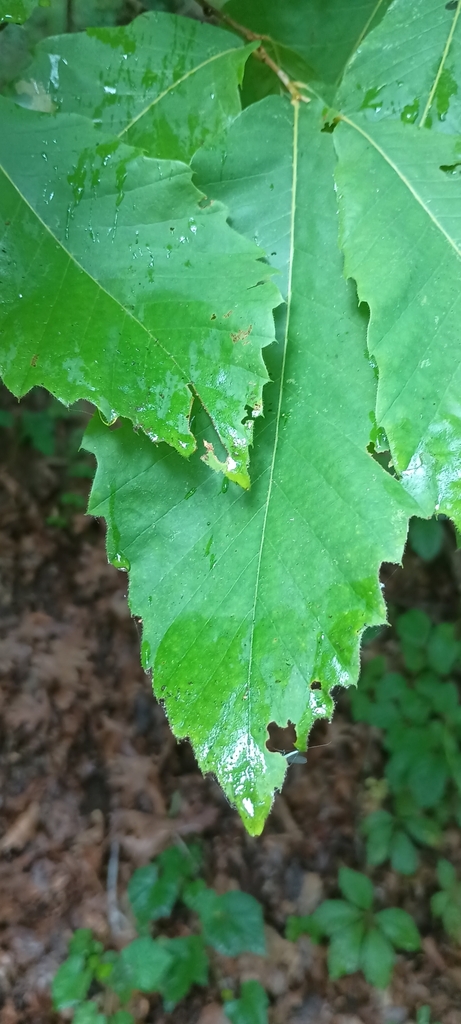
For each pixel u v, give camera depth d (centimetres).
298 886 45
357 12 18
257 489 15
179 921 43
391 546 14
